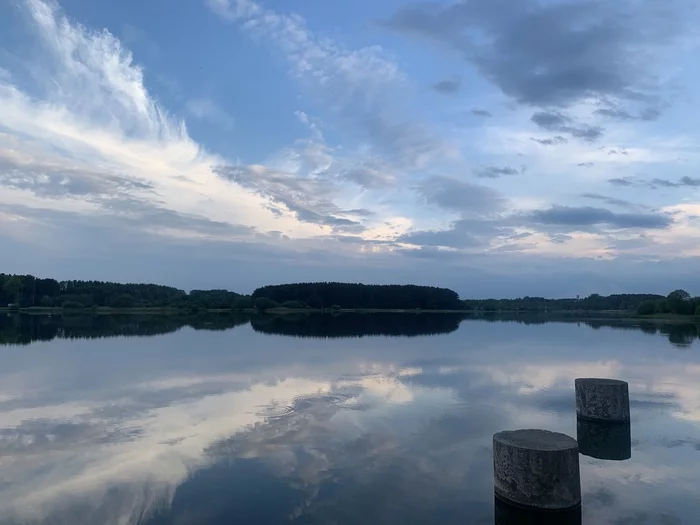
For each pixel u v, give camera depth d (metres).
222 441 12.59
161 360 28.47
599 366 26.50
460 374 23.66
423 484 9.73
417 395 18.61
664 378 22.36
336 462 10.98
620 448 12.28
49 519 8.21
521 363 27.77
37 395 18.38
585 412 14.73
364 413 15.66
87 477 10.09
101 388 19.73
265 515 8.32
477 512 8.52
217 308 130.62
